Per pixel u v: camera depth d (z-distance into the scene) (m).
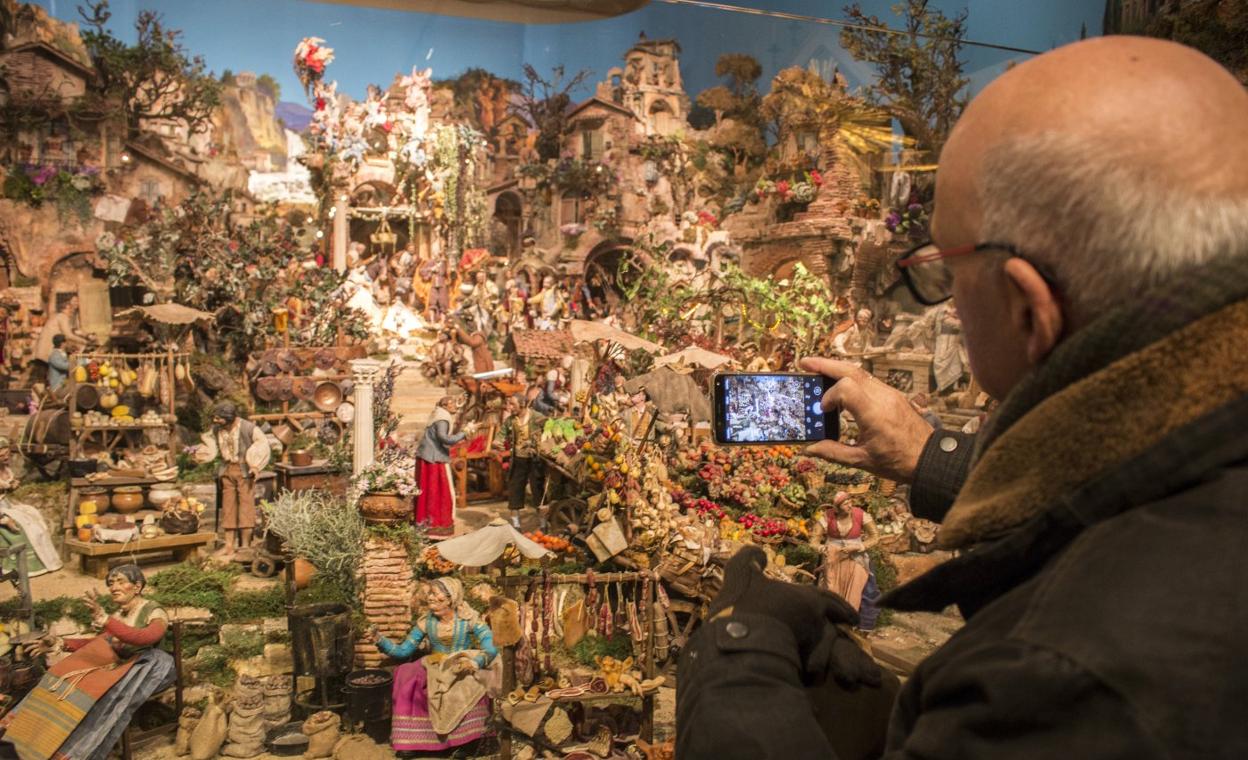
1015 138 0.89
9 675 5.61
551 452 8.98
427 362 10.59
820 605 1.26
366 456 8.22
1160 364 0.79
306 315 9.84
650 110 11.17
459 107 10.91
